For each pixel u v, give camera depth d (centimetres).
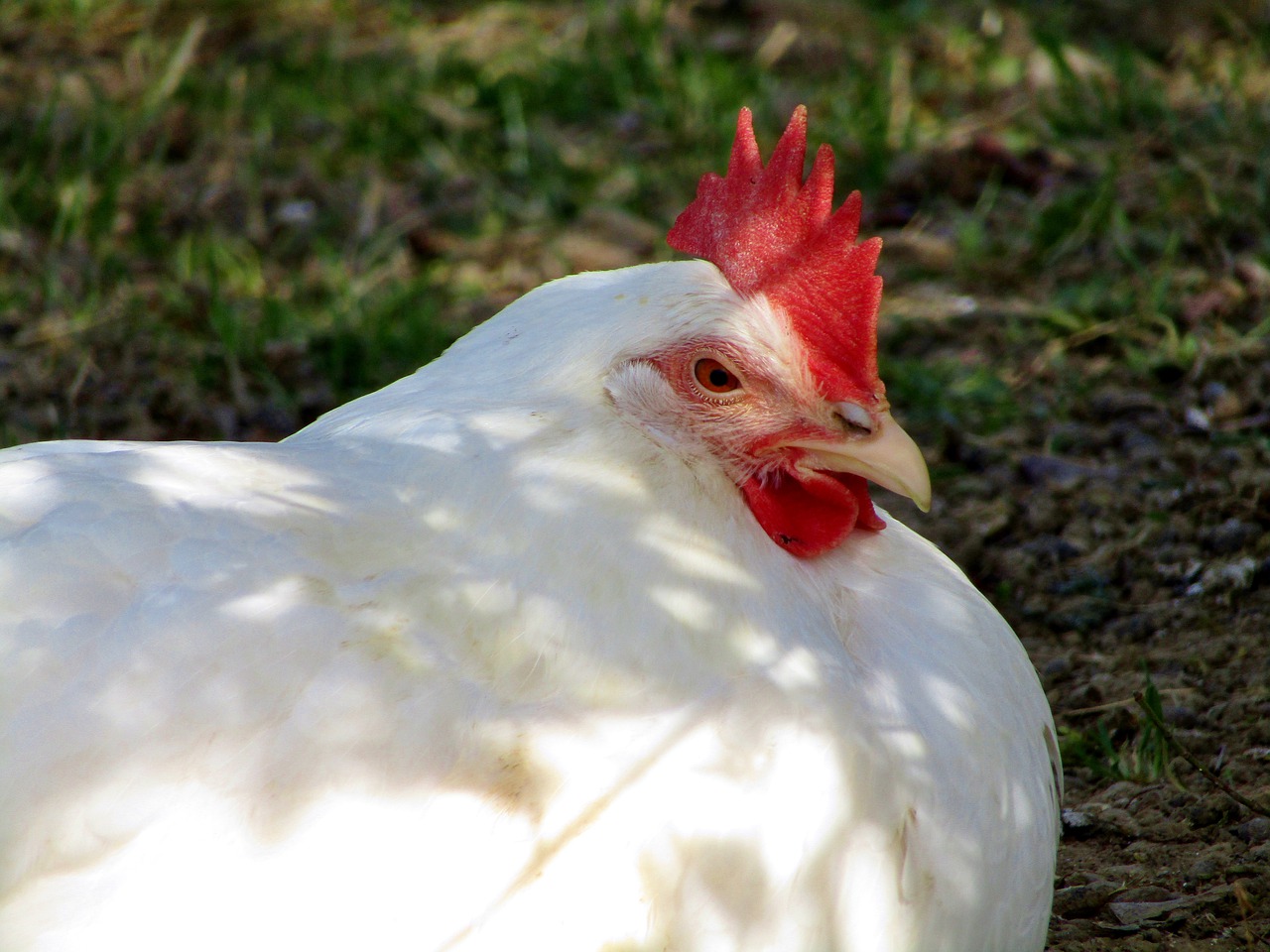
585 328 423
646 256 963
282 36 1259
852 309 429
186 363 847
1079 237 930
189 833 343
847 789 377
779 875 369
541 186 1038
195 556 374
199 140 1078
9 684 351
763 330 425
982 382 822
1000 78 1171
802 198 438
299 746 353
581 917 356
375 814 351
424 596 381
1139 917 499
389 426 418
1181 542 694
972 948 400
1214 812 542
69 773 345
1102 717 600
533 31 1277
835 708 384
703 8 1321
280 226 996
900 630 420
